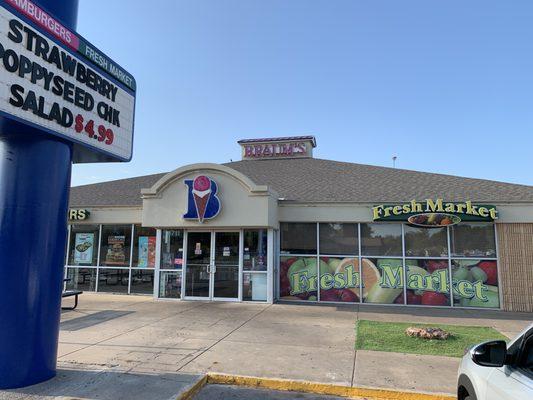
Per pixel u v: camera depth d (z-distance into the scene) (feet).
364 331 33.73
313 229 51.83
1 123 20.93
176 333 32.86
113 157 27.43
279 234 52.29
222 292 50.08
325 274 50.93
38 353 21.80
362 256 50.37
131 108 29.17
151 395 20.18
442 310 45.62
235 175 48.44
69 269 59.16
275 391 21.76
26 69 20.75
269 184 60.49
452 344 29.76
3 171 22.54
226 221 48.49
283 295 51.44
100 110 26.04
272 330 34.14
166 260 52.01
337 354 27.22
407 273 49.21
